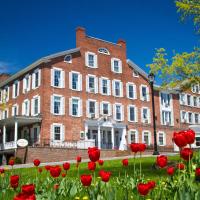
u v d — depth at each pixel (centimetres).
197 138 4747
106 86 4369
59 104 3906
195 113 5444
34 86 4009
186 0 2264
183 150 523
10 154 3588
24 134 4028
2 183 694
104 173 467
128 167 1612
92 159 486
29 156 3144
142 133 4562
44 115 3750
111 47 4522
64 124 3869
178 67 2427
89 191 506
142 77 4769
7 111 4609
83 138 3969
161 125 4825
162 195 505
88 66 4244
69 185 605
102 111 4244
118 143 4372
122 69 4569
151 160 2058
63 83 3981
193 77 2409
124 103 4478
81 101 4072
